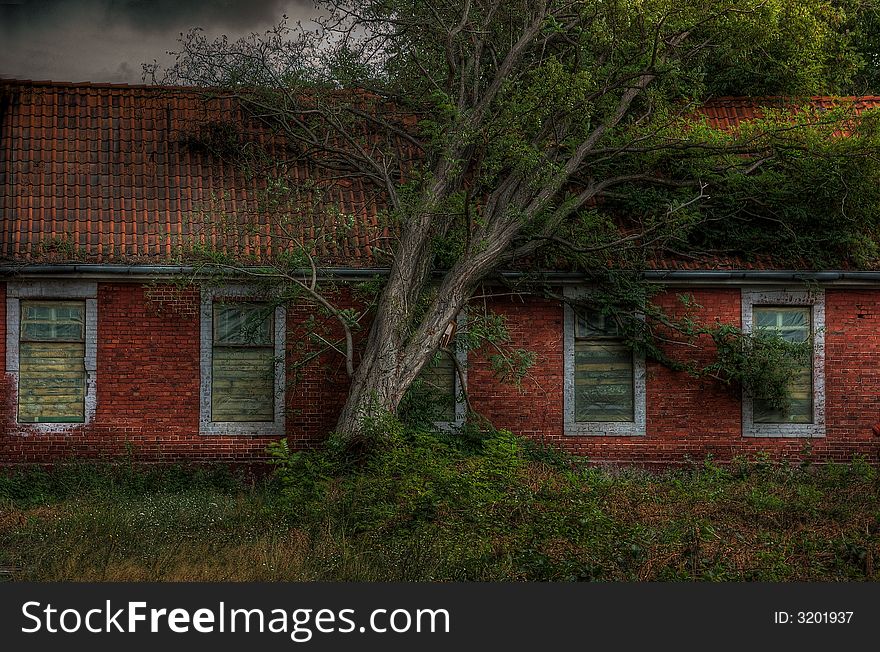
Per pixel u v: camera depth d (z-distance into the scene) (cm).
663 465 1939
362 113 1942
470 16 1892
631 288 1886
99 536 1323
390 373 1727
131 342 1834
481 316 1866
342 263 1855
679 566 1152
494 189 1902
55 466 1794
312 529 1359
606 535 1270
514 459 1584
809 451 1952
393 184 1884
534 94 1788
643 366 1942
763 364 1881
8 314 1803
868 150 1858
